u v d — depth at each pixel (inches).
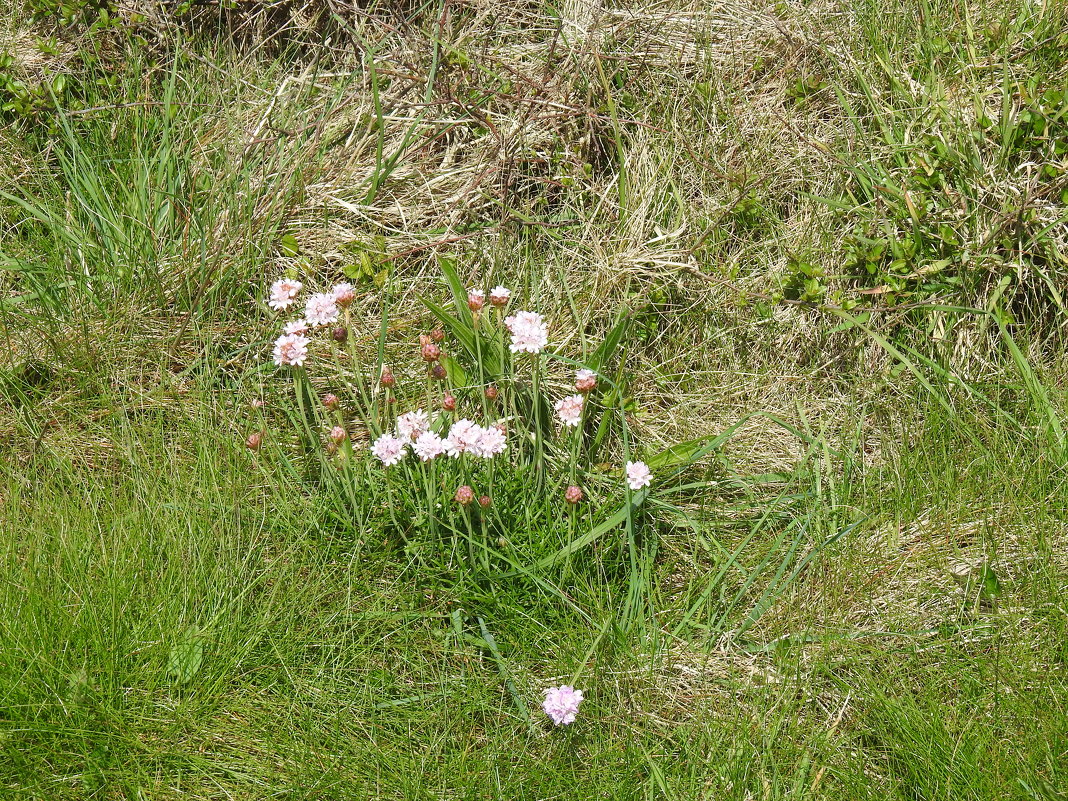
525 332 75.1
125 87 84.3
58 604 73.7
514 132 82.6
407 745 73.4
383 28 84.7
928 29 83.0
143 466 77.6
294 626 75.0
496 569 75.8
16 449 78.2
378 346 79.1
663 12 84.8
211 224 81.3
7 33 85.7
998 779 71.9
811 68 84.0
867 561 76.6
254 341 80.0
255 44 86.0
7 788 71.7
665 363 80.8
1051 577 75.2
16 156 83.2
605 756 73.1
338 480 76.8
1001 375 79.7
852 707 74.0
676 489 77.5
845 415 80.2
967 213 79.9
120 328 80.0
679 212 81.7
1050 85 81.0
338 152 83.0
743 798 72.2
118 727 72.7
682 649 75.3
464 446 74.4
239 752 72.9
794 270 80.3
